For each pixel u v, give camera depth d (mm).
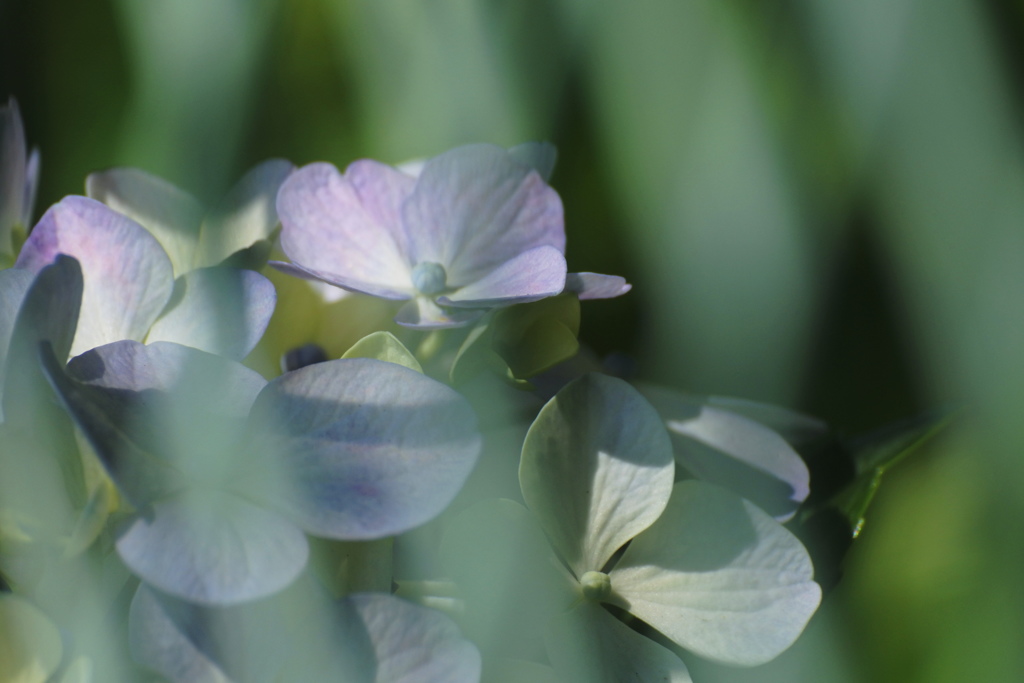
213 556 306
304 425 317
